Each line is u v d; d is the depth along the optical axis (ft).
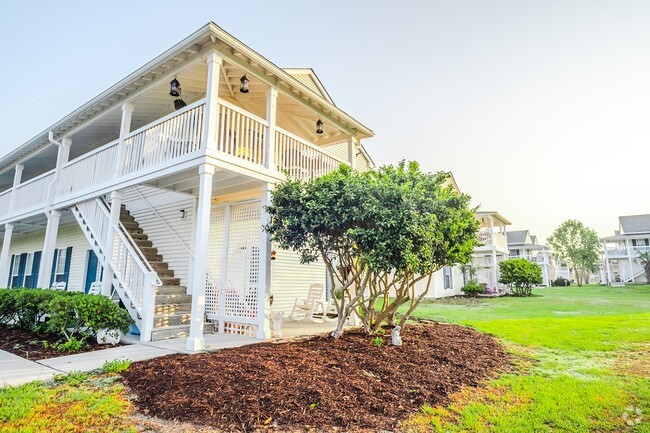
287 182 22.02
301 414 11.49
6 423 10.58
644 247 115.44
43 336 23.20
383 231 18.33
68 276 42.93
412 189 20.94
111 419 11.09
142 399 12.54
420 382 14.82
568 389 14.53
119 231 26.40
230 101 31.71
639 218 122.31
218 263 28.58
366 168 60.80
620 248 119.65
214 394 12.48
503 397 13.80
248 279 26.20
